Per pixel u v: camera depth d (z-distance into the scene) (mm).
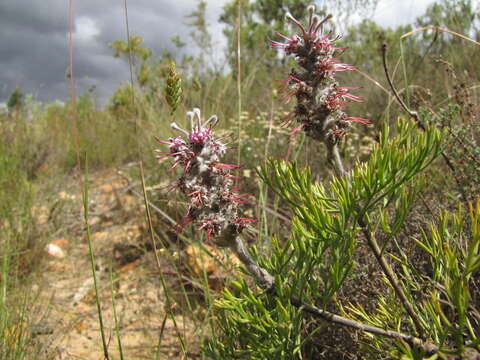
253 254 255
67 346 409
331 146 221
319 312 215
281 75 888
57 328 434
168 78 247
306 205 209
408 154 193
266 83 968
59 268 599
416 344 189
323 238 215
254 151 643
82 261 631
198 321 416
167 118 797
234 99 837
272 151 647
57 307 486
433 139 189
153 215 643
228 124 774
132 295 510
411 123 225
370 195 200
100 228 742
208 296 372
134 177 880
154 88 857
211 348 259
